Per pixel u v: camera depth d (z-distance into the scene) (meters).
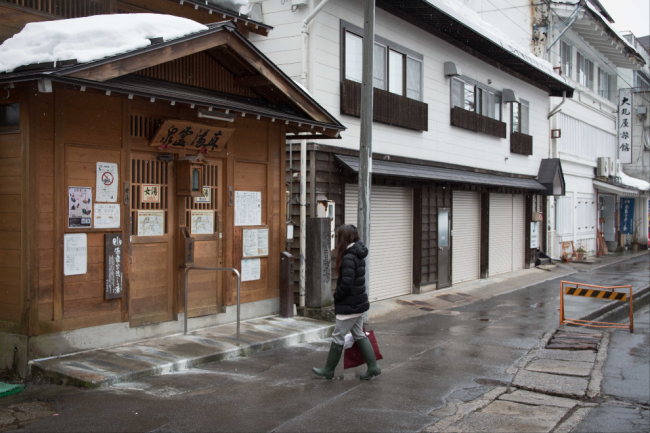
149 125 7.41
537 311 12.16
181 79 7.95
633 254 29.66
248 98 8.91
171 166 7.73
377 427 4.95
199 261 8.23
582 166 26.83
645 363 7.75
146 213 7.41
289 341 8.10
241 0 9.84
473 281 16.81
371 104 9.27
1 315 6.26
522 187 18.47
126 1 8.15
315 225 9.52
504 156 18.53
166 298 7.75
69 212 6.43
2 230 6.23
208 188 8.35
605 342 8.98
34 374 5.97
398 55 12.81
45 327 6.20
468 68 16.03
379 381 6.46
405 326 10.32
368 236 9.39
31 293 6.05
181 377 6.21
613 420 5.48
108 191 6.86
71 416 4.91
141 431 4.64
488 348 8.46
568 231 25.22
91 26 6.22
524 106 20.12
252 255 9.05
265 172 9.33
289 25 10.59
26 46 6.09
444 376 6.80
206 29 7.11
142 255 7.37
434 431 4.92
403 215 13.52
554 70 21.89
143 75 7.30
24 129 6.05
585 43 26.58
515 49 17.50
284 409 5.32
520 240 20.45
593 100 28.19
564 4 22.62
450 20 13.38
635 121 32.59
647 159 32.97
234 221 8.75
